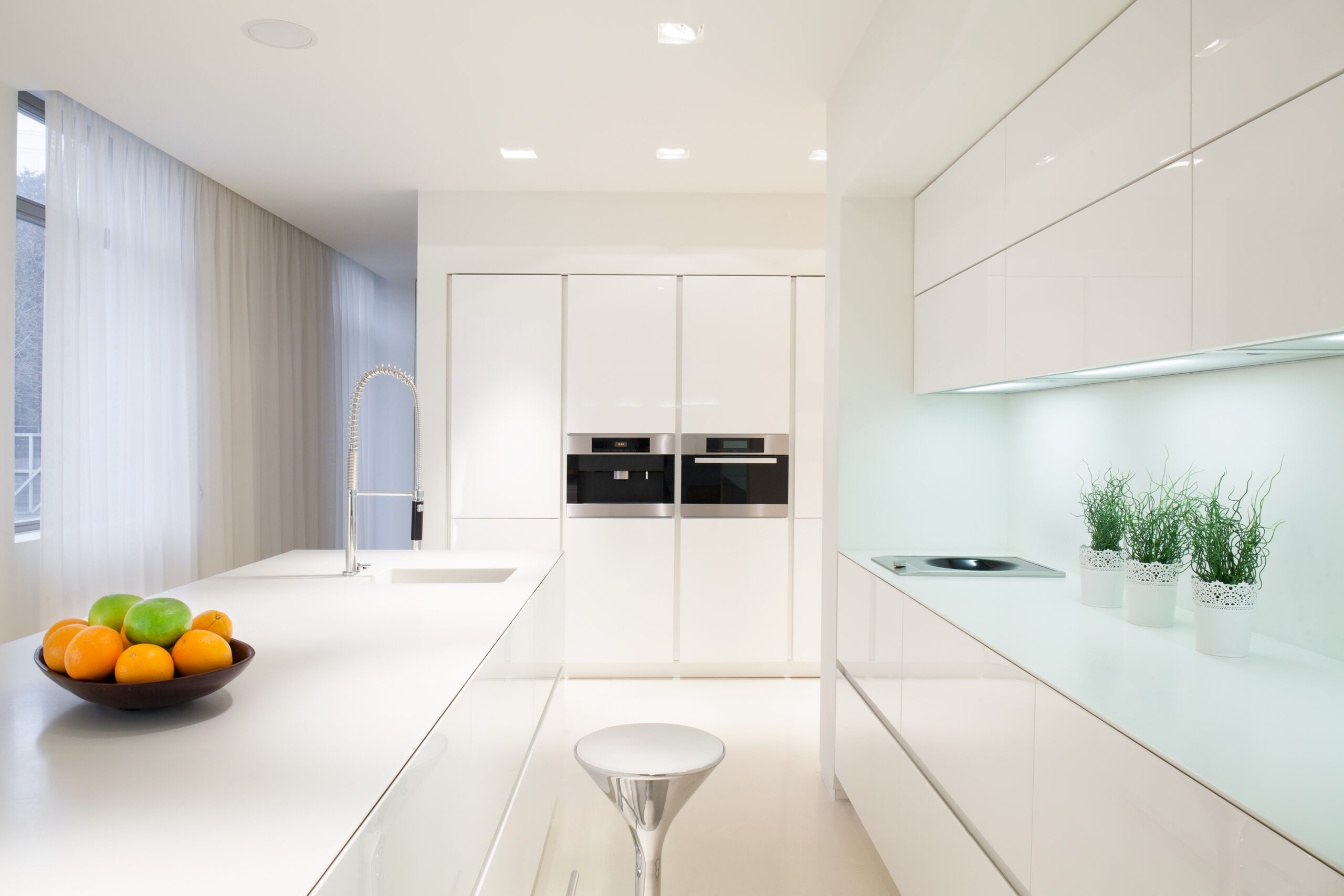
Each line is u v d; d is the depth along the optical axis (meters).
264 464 4.71
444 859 1.21
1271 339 1.19
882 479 2.91
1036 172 1.95
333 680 1.38
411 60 2.77
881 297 2.91
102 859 0.78
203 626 1.34
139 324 3.65
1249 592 1.50
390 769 1.01
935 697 1.91
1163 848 1.03
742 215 4.32
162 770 1.00
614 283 4.32
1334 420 1.48
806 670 4.39
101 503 3.44
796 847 2.58
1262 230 1.20
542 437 4.33
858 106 2.64
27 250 3.33
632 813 1.43
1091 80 1.70
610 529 4.36
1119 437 2.21
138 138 3.62
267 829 0.85
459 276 4.30
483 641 1.64
